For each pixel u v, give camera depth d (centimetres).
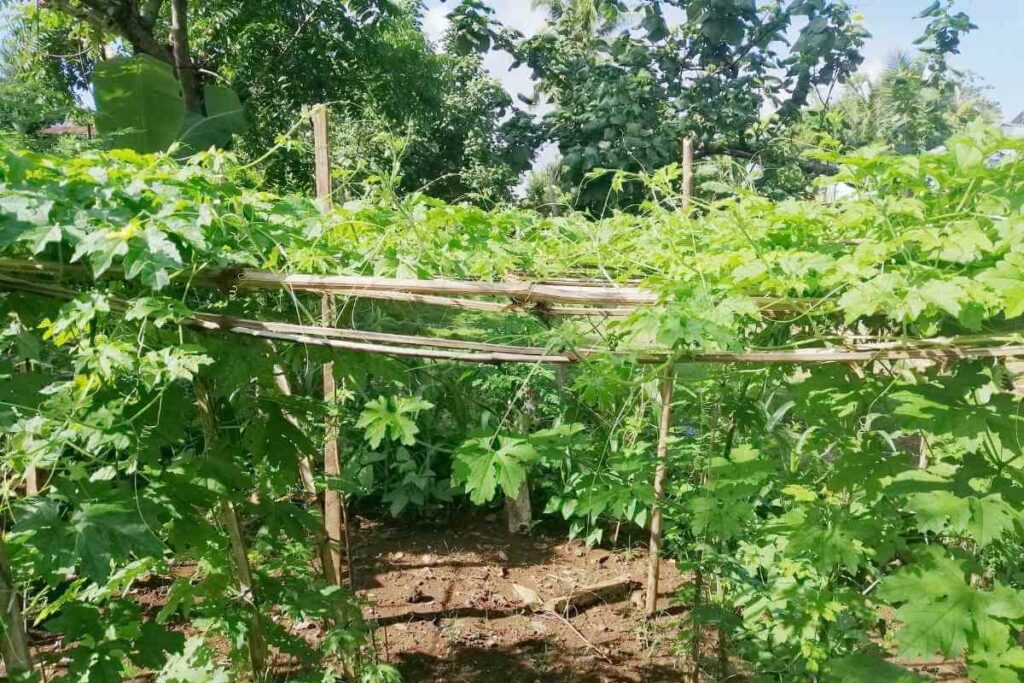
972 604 187
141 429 217
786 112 790
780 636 272
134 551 191
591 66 801
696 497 252
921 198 198
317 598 283
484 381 411
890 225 185
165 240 189
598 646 398
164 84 432
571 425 221
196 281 213
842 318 208
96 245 182
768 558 301
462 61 1225
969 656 184
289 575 292
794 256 189
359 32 1116
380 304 258
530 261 263
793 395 227
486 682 364
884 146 202
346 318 263
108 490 204
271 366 248
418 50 1180
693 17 786
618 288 208
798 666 277
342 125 946
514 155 891
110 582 234
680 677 368
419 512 573
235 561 270
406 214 244
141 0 827
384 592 456
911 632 184
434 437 562
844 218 201
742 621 292
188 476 230
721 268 201
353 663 316
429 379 393
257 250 213
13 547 212
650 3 785
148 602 421
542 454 211
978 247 178
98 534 189
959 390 198
